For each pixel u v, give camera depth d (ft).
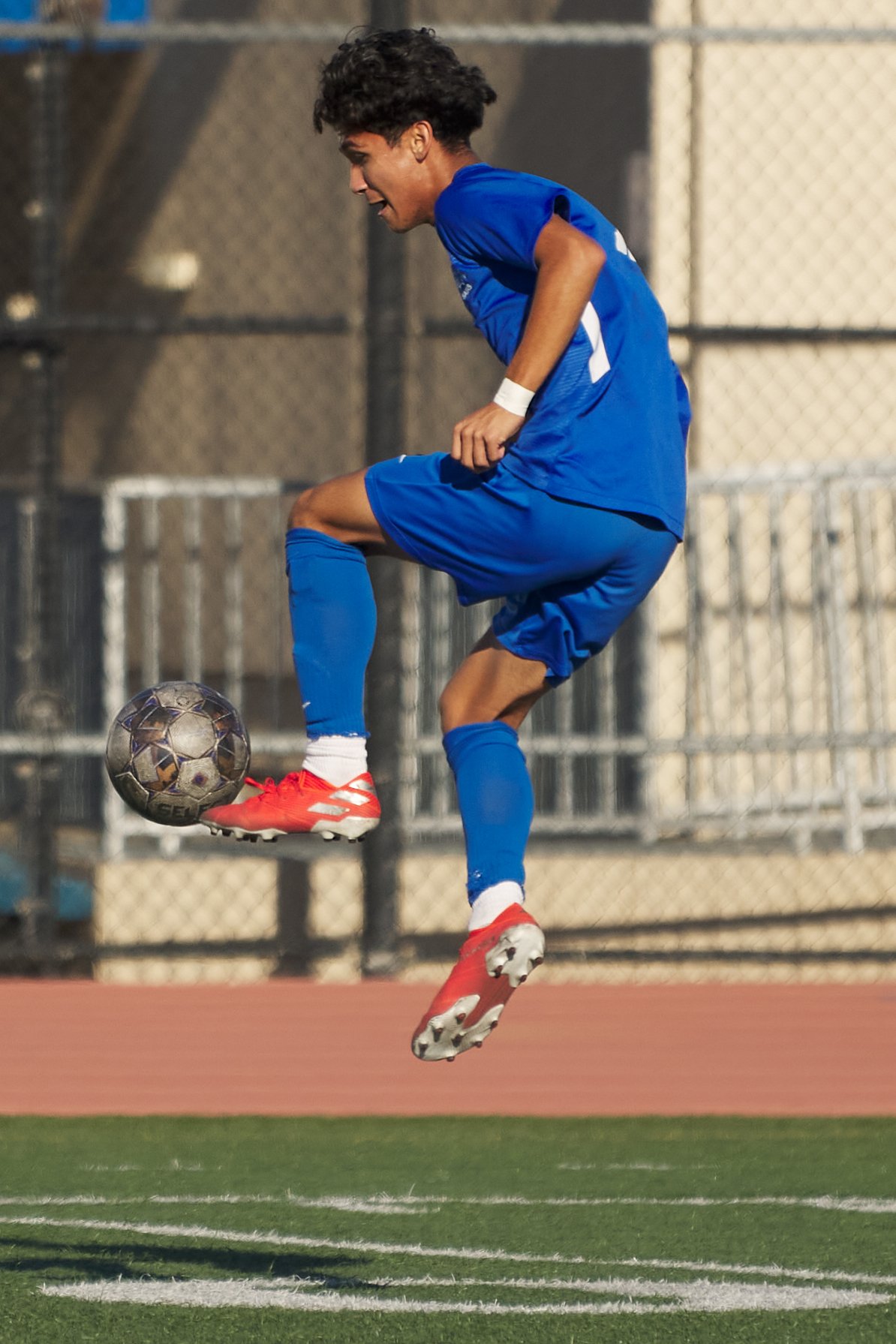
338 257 150.10
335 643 40.70
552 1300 42.01
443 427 131.34
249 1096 71.00
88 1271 44.80
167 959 93.66
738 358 110.63
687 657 98.89
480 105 40.45
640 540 38.91
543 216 38.14
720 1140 64.39
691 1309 41.19
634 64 117.19
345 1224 50.85
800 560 108.37
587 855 97.66
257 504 147.02
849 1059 77.46
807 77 111.45
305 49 151.43
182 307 170.40
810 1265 45.96
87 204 176.96
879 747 96.37
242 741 41.42
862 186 112.16
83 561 114.01
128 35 93.86
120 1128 65.98
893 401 111.65
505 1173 58.90
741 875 98.37
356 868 97.35
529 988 92.89
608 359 39.01
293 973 97.19
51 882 94.94
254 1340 38.50
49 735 94.68
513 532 38.60
